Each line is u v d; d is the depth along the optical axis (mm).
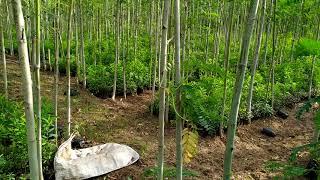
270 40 17375
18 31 2686
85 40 17016
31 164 2926
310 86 11234
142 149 7539
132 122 9078
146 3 14562
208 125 8336
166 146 7773
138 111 9930
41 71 13492
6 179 5375
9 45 16344
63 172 5871
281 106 10812
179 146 3537
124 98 10961
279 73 12586
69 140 6637
